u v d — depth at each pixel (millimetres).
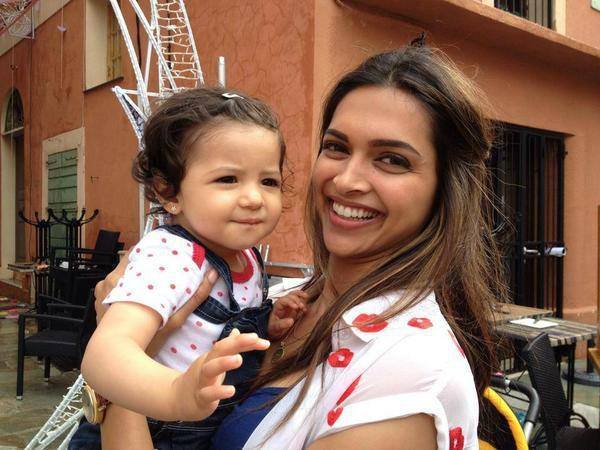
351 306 1073
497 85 4539
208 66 4379
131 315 940
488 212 1329
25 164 8648
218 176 1105
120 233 6078
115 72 6578
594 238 5664
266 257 3605
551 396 2463
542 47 4531
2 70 9531
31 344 4004
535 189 5164
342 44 3508
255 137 1127
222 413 1167
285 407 1031
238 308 1196
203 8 4445
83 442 1286
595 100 5609
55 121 7645
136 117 2656
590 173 5605
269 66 3738
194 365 708
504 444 1757
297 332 1306
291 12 3568
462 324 1142
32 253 8352
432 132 1062
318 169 1178
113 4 2707
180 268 1057
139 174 1248
